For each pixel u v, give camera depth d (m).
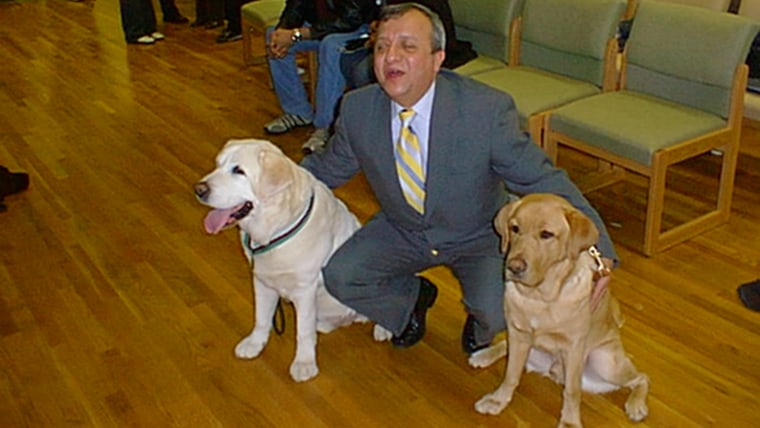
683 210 3.32
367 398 2.27
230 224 2.09
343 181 2.39
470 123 2.06
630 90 3.27
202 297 2.80
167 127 4.42
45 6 7.71
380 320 2.41
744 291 2.66
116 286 2.87
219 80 5.24
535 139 3.15
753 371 2.34
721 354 2.42
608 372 2.13
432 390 2.30
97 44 6.26
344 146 2.26
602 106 3.11
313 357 2.38
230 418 2.21
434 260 2.34
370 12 3.91
